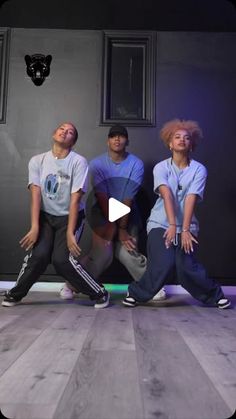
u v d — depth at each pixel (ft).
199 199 7.52
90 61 10.93
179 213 7.47
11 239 10.44
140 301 7.20
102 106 10.79
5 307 7.02
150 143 10.66
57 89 10.84
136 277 8.58
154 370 3.37
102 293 7.04
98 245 8.61
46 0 9.89
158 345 4.28
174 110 10.80
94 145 10.71
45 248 7.01
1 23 10.84
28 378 3.12
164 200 7.25
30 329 5.05
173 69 10.92
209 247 10.41
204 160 10.66
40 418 2.39
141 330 5.09
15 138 10.71
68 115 10.78
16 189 10.59
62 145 7.42
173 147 7.66
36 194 7.23
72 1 9.91
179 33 11.02
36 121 10.77
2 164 10.64
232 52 10.97
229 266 10.37
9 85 10.85
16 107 10.79
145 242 10.22
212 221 10.48
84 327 5.24
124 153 9.32
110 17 10.55
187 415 2.46
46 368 3.39
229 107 10.85
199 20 10.59
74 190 7.22
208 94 10.87
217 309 7.06
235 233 10.46
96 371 3.32
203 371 3.36
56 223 7.24
